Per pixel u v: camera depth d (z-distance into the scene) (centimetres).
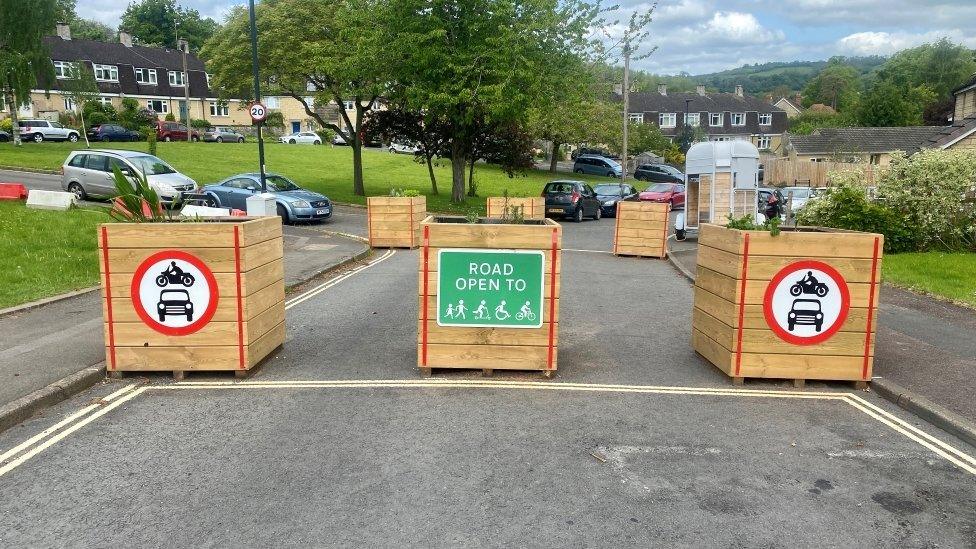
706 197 2284
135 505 428
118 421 566
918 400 608
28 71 3512
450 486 455
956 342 813
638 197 3312
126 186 707
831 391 665
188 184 2167
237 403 610
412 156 5156
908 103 6644
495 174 4669
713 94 9012
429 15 2452
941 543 396
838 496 450
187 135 5128
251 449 511
